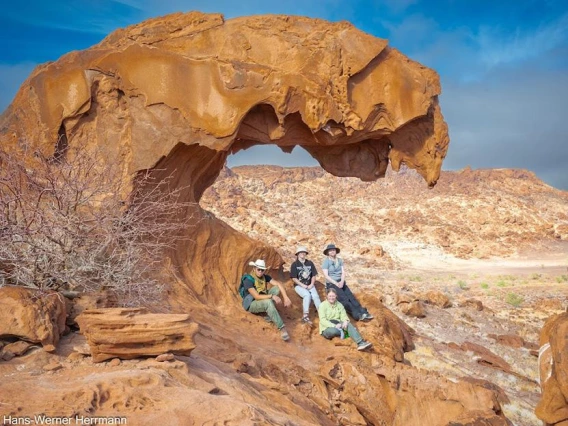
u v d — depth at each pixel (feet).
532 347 44.04
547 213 220.23
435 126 37.45
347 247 153.79
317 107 33.76
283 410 18.45
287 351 30.76
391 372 28.63
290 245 141.79
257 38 34.35
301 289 35.35
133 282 23.09
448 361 37.37
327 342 32.94
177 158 32.22
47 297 17.62
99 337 15.62
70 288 20.71
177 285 31.09
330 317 33.47
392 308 51.98
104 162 30.25
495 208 211.00
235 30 34.22
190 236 34.19
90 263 21.15
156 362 15.89
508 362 39.37
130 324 15.99
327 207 196.75
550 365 17.38
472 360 38.47
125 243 24.07
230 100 31.37
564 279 114.01
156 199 31.53
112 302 21.07
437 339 43.98
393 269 134.31
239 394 16.52
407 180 242.78
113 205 24.25
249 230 149.28
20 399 12.92
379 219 191.21
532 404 31.12
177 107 30.83
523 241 177.88
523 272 134.72
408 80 36.29
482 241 175.83
